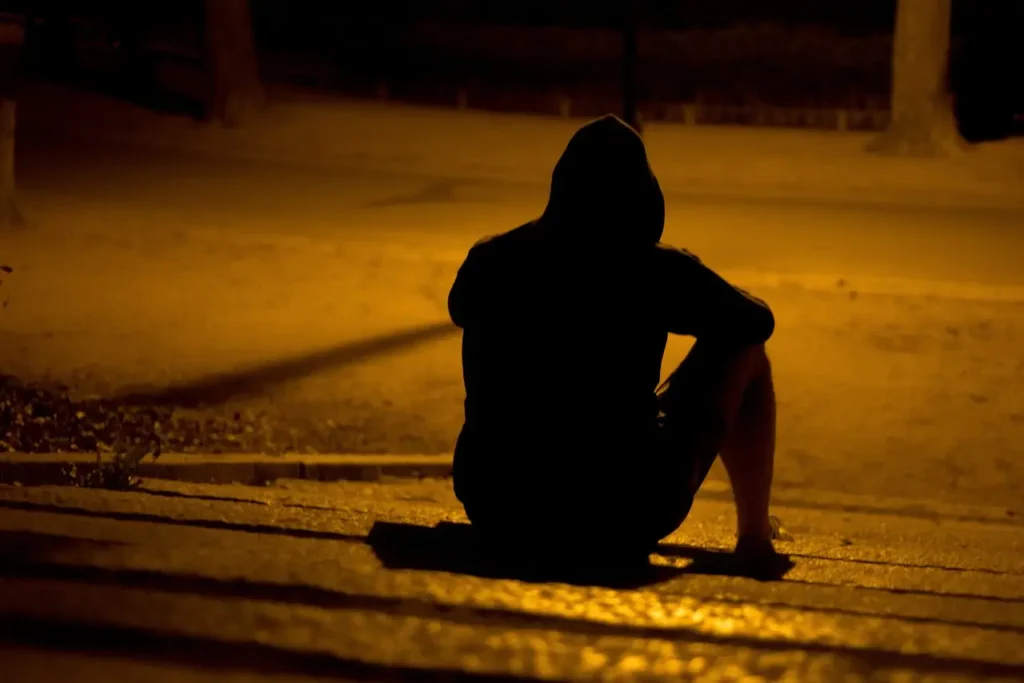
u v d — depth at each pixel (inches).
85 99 2866.6
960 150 2723.9
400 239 1755.7
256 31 4320.9
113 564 201.2
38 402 860.6
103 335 1135.0
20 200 1766.7
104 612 170.4
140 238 1595.7
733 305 319.3
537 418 313.0
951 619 218.1
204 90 3142.2
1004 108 3046.3
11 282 1312.7
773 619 190.1
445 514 416.5
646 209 317.4
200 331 1185.4
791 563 340.2
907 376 1200.2
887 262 1738.4
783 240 1886.1
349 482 777.6
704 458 323.0
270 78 3764.8
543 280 315.6
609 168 314.0
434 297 1393.9
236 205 1987.0
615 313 313.4
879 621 191.3
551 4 4616.1
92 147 2465.6
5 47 3275.1
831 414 1095.0
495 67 4151.1
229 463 759.7
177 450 819.4
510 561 268.2
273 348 1147.9
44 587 182.9
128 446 621.3
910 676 160.4
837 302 1450.5
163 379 1011.3
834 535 641.6
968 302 1466.5
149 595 180.1
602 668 157.6
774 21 4411.9
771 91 3932.1
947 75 2758.4
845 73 4065.0
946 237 1948.8
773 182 2438.5
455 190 2274.9
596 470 309.3
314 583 196.1
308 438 903.1
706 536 514.6
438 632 169.8
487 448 315.9
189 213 1870.1
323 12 4463.6
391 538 278.1
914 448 1023.6
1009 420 1094.4
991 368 1230.9
